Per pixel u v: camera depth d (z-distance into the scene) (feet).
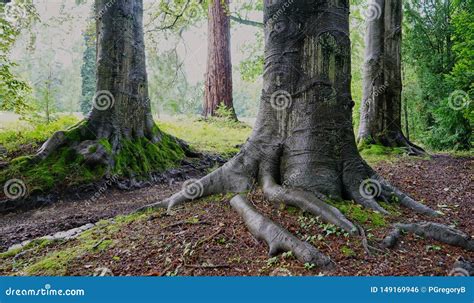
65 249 15.02
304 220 14.11
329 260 11.66
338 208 14.79
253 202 15.96
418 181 23.93
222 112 62.08
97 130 30.25
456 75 35.73
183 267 12.11
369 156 32.63
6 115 51.47
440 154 36.06
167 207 17.83
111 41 31.32
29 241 17.33
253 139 17.74
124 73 31.94
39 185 25.30
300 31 16.78
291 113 16.85
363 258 11.94
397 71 35.50
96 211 23.39
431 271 11.30
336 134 16.72
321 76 16.60
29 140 31.63
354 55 64.08
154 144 34.06
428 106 47.16
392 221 14.62
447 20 46.03
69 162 27.76
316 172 16.08
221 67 65.82
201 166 36.22
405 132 55.47
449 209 17.95
